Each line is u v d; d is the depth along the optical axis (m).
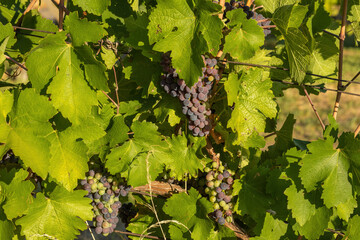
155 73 1.23
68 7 1.32
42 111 1.13
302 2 1.42
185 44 1.12
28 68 1.11
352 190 1.25
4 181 1.17
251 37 1.17
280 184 1.32
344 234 1.37
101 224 1.29
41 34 1.29
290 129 1.43
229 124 1.22
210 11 1.09
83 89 1.13
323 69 1.46
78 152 1.18
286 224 1.35
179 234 1.31
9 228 1.18
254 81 1.25
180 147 1.27
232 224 1.36
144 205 1.41
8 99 1.12
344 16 1.36
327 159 1.24
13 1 1.39
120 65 1.40
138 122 1.24
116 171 1.22
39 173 1.12
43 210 1.21
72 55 1.13
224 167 1.35
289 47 1.24
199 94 1.21
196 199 1.31
